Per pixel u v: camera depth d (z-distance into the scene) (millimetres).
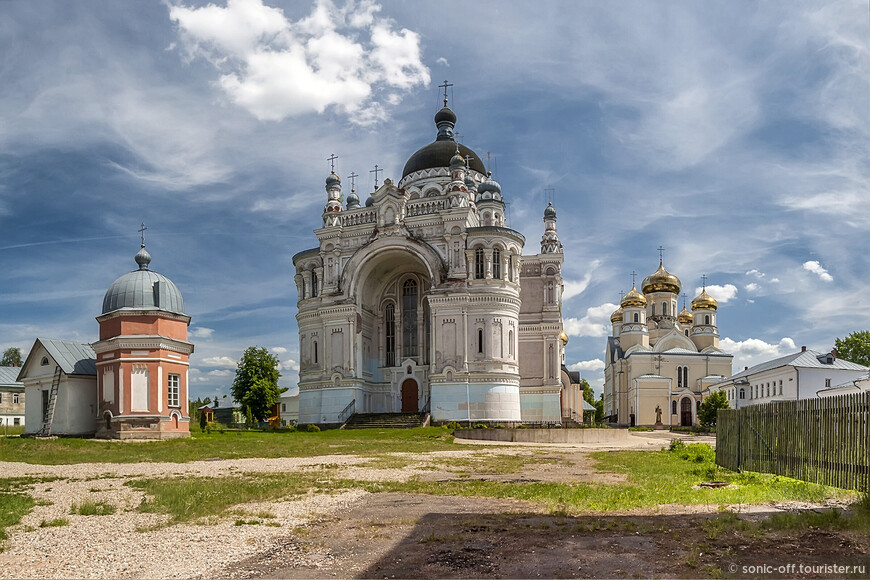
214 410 107875
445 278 64875
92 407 52969
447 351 63844
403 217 67875
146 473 24750
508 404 63406
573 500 17141
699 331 117938
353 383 66562
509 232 65812
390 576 10164
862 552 11180
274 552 11602
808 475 19594
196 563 10859
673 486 20047
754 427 23188
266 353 84312
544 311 74562
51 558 11234
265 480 22062
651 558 10922
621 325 126375
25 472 25547
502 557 11133
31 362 54969
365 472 24938
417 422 61469
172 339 50094
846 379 79500
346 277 68438
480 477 23359
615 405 115500
